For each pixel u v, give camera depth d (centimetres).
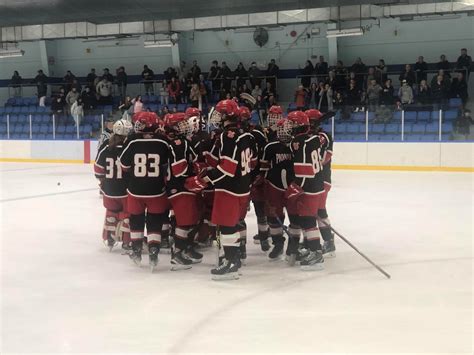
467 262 592
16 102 2384
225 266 527
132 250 573
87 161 1967
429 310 438
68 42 2514
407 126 1680
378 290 492
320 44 2164
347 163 1731
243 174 523
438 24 2033
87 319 421
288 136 561
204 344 371
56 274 554
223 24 1997
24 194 1173
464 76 1878
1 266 585
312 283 516
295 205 570
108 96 2175
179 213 558
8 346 370
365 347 363
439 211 933
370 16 1809
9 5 1823
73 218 886
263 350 359
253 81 1995
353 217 880
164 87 2127
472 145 1599
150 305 454
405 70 1842
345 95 1850
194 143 586
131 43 2428
